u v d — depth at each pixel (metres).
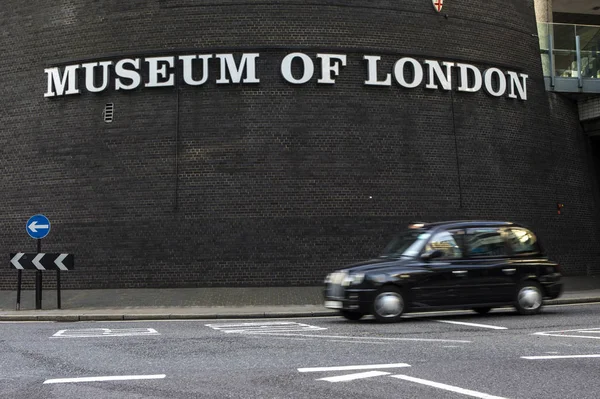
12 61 20.64
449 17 20.73
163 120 19.12
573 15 31.33
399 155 19.48
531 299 12.47
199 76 19.17
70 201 19.30
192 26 19.34
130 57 19.45
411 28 20.16
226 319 13.55
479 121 20.73
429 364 7.14
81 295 17.72
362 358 7.62
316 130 19.08
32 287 19.27
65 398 5.70
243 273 18.44
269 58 19.23
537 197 21.61
